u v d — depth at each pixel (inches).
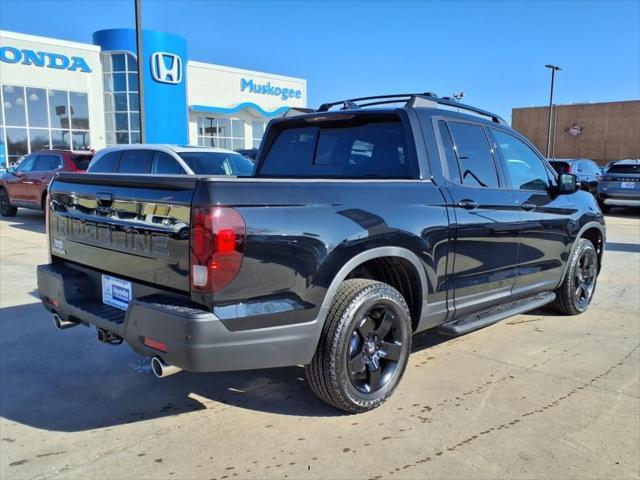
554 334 205.5
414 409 142.6
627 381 160.6
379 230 135.9
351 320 131.3
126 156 422.0
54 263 162.2
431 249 150.2
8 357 181.0
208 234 109.5
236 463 118.0
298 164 189.6
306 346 126.6
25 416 140.5
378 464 117.1
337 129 180.1
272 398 150.4
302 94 1531.7
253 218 114.6
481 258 169.3
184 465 117.5
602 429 131.9
